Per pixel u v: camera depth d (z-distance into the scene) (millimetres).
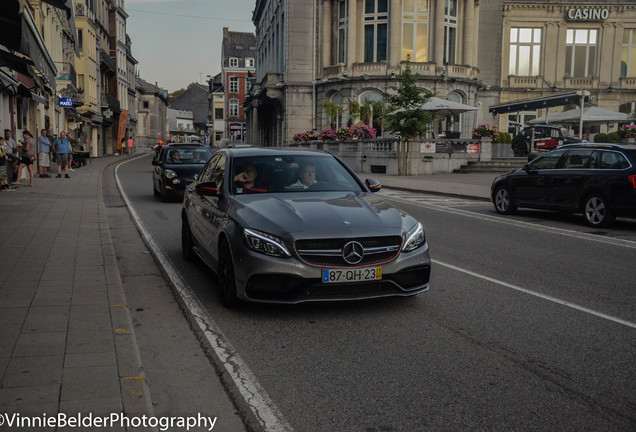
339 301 5734
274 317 5461
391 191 20516
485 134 30594
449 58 39750
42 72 13547
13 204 13711
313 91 42531
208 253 6531
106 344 4395
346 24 39750
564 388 3916
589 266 7980
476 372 4180
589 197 11977
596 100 43969
